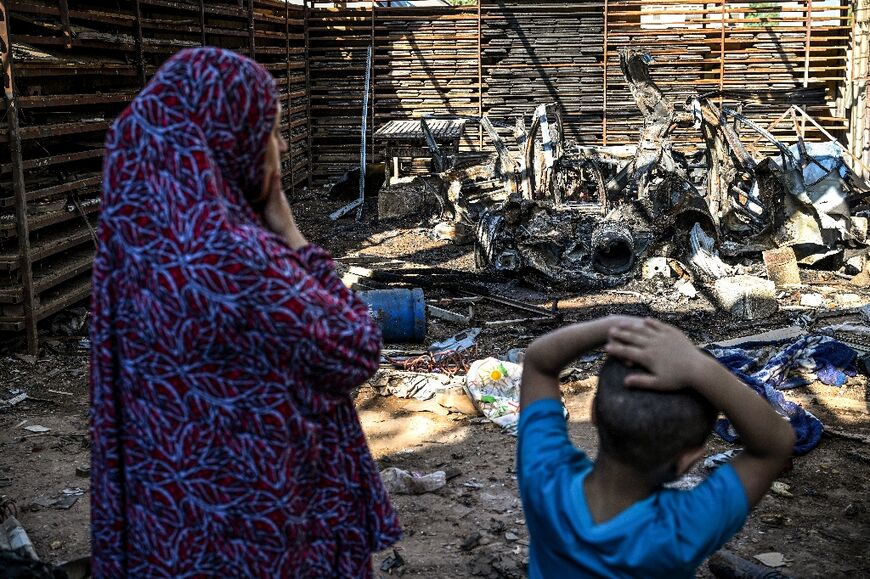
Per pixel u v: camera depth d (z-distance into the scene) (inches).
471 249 497.0
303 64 722.8
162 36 462.0
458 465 215.8
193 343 68.3
